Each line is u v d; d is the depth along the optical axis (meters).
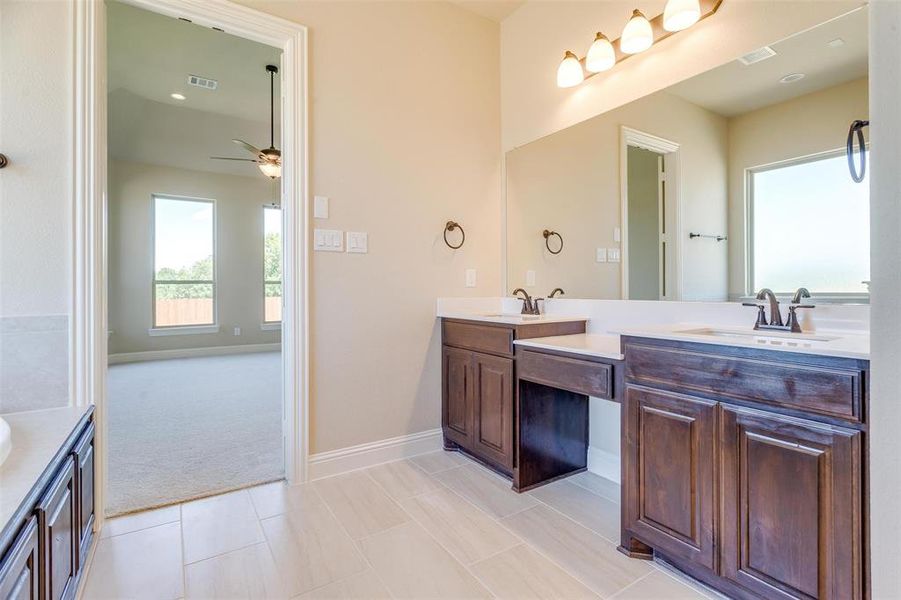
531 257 2.85
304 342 2.31
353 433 2.49
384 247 2.59
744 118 1.83
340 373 2.44
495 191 3.07
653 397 1.59
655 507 1.59
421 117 2.74
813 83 1.65
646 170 2.19
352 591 1.49
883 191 0.65
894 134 0.64
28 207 1.72
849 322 1.57
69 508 1.35
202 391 4.38
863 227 1.54
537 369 2.11
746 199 1.83
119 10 3.07
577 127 2.54
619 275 2.33
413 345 2.71
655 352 1.58
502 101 3.08
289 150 2.29
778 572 1.27
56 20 1.78
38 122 1.74
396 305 2.64
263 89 4.30
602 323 2.42
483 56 3.01
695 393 1.47
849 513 1.12
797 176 1.70
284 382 2.36
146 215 6.26
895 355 0.64
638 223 2.23
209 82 4.15
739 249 1.86
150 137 5.41
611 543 1.77
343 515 1.99
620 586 1.51
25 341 1.71
